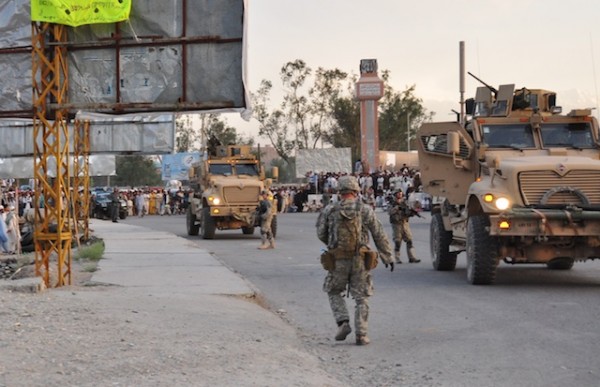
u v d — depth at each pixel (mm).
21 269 19531
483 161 17203
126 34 15859
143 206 69375
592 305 13047
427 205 52750
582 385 7738
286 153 104562
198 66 15758
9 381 7242
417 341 10242
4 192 49562
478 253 15758
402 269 19719
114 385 7195
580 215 14953
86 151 31969
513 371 8398
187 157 81500
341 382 7977
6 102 16016
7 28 15984
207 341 9477
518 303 13406
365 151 78688
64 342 8984
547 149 17203
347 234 9914
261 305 13977
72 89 15984
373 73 79062
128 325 10234
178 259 21422
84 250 23359
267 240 31734
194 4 15750
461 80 19438
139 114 16203
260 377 7703
